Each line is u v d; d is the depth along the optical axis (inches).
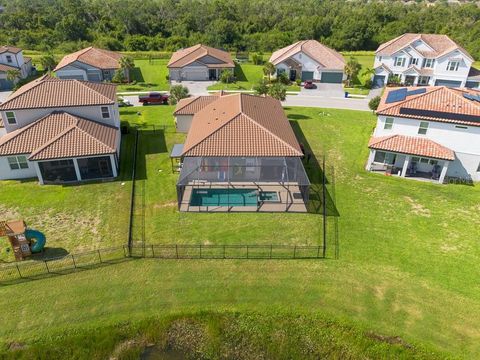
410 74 2719.0
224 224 1195.3
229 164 1357.0
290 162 1333.7
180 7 4773.6
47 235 1146.7
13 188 1387.8
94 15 4571.9
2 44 3814.0
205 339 868.0
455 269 1036.5
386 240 1141.1
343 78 2859.3
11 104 1492.4
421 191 1392.7
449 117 1412.4
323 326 889.5
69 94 1573.6
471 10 4697.3
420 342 848.3
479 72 2657.5
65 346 844.6
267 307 928.3
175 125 1946.4
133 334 872.9
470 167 1448.1
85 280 991.6
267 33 4170.8
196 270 1027.9
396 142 1472.7
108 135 1525.6
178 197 1241.4
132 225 1193.4
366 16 4375.0
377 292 966.4
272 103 1806.1
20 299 936.9
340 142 1793.8
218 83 2856.8
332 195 1358.3
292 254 1081.4
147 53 3666.3
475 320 894.4
